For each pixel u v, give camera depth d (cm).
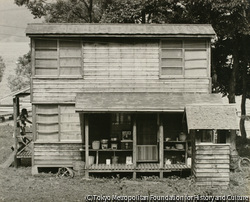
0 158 2511
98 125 2102
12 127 3900
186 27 2147
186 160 2033
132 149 2017
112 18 3102
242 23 2598
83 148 2070
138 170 1942
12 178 1973
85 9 4297
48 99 2067
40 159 2064
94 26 2159
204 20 2716
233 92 2806
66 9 4209
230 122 1761
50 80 2070
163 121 2100
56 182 1886
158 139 2067
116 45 2089
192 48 2089
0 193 1666
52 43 2072
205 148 1781
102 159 2111
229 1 2492
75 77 2075
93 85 2083
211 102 1966
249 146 2920
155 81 2089
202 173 1781
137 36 2050
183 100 1983
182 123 2098
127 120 2088
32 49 2058
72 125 2078
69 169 2009
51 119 2075
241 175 2003
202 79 2088
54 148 2070
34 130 2067
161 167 1942
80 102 1939
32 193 1669
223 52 2995
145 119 2077
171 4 2906
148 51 2091
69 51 2078
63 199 1560
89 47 2083
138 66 2091
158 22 3039
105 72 2089
